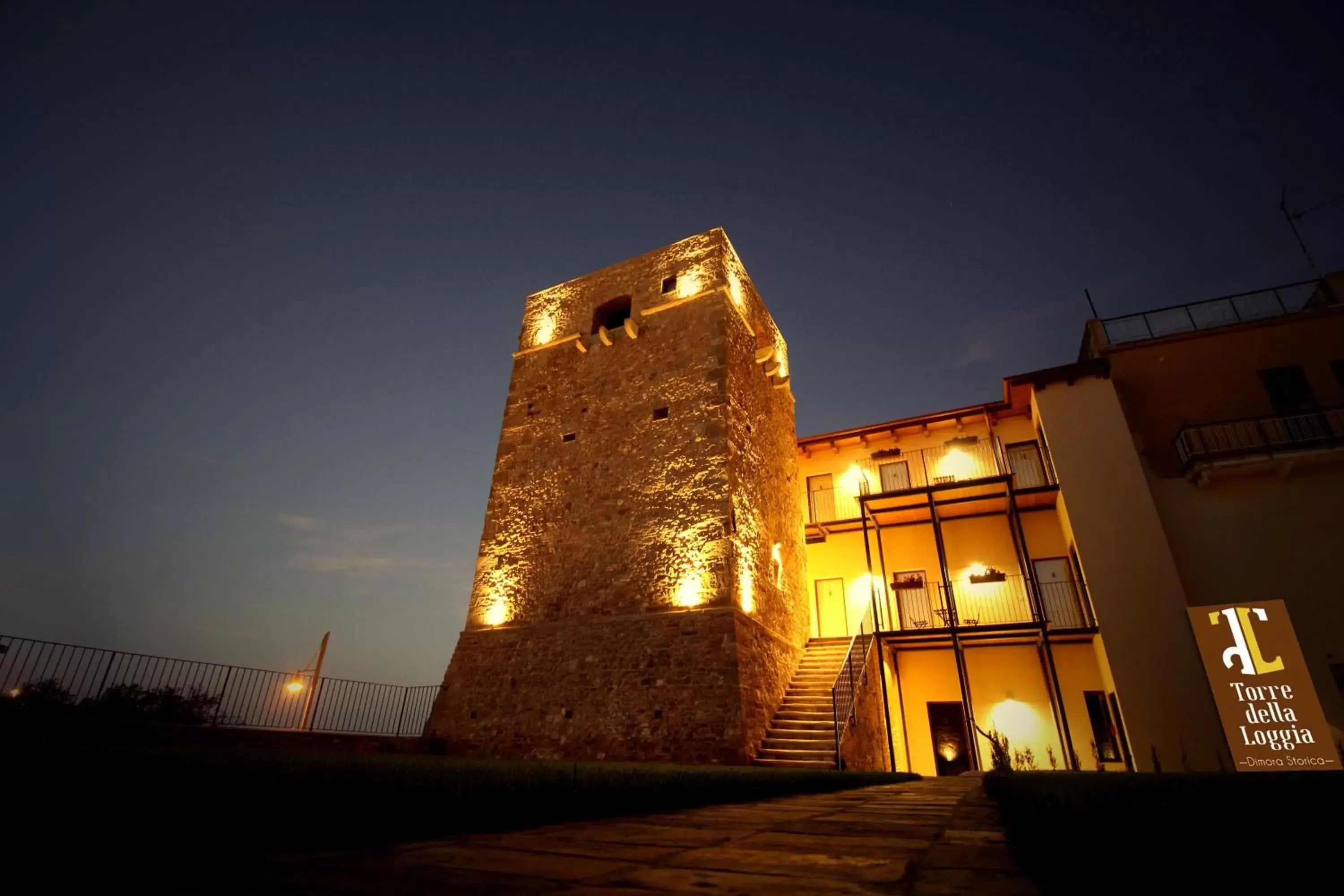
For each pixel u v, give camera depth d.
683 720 10.44
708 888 1.82
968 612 15.02
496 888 1.76
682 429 13.44
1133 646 11.86
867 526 16.70
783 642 13.43
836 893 1.73
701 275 15.36
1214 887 1.36
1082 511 13.19
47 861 1.70
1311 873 1.41
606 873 2.04
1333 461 12.63
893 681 14.90
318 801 2.39
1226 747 10.84
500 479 15.34
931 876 1.99
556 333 17.00
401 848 2.43
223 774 2.18
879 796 6.12
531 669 12.36
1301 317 14.01
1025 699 14.05
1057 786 3.97
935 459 16.80
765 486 14.64
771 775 5.96
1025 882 1.84
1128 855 1.76
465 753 11.84
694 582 11.80
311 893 1.63
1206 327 14.95
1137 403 14.58
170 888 1.63
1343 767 10.11
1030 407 15.93
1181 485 13.53
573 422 15.10
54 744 2.44
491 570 14.25
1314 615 11.84
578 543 13.41
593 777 3.82
